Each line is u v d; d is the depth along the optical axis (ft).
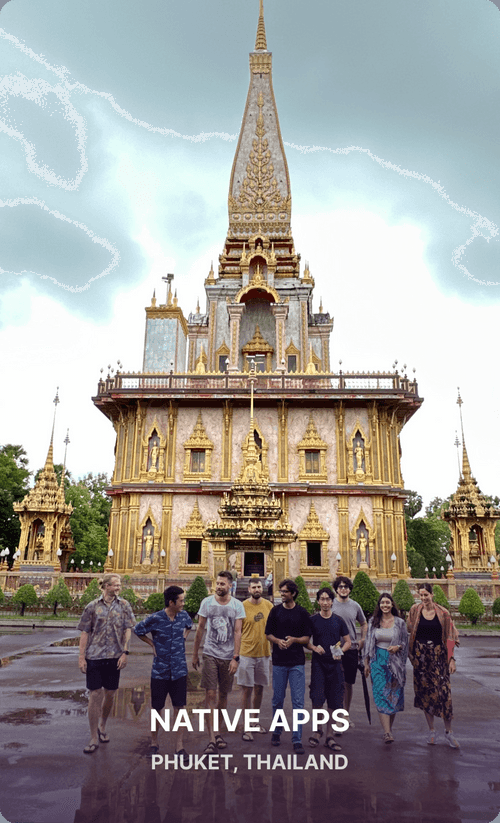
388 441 131.34
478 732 29.45
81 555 206.49
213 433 131.03
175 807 19.13
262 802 19.66
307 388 130.11
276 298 160.35
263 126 192.75
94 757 24.32
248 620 30.12
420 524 226.58
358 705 36.76
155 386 134.10
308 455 129.59
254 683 29.55
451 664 27.61
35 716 31.42
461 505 142.41
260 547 93.97
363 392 128.67
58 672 46.06
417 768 23.39
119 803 19.36
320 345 175.32
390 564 122.83
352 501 125.80
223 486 124.36
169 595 26.08
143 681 43.83
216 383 132.98
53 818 18.03
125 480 129.90
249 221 182.70
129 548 123.44
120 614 27.30
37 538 140.56
